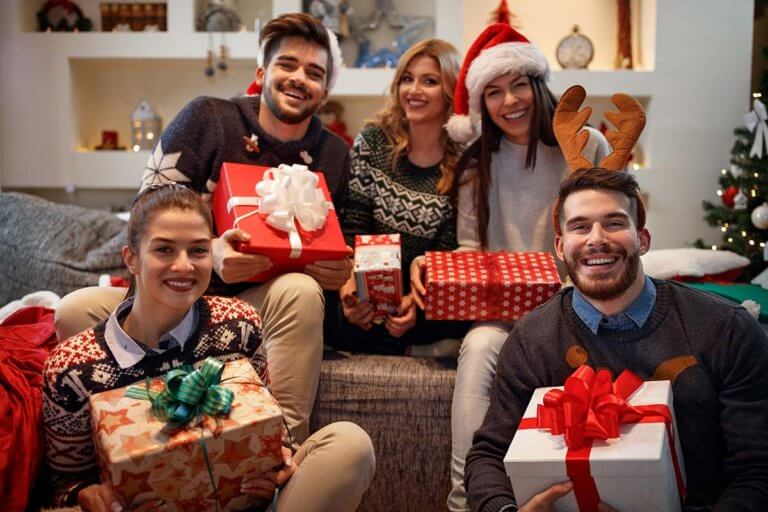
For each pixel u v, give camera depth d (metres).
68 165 4.10
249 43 4.04
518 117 2.39
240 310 1.71
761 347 1.59
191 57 4.04
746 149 3.66
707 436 1.60
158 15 4.16
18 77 4.07
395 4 4.30
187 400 1.42
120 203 4.36
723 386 1.59
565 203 1.70
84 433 1.55
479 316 2.15
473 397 2.04
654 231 4.06
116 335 1.58
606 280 1.63
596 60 4.36
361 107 4.36
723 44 4.00
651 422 1.48
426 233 2.54
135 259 1.59
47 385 1.54
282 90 2.29
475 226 2.46
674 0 3.98
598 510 1.46
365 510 2.25
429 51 2.61
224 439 1.42
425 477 2.22
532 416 1.61
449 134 2.54
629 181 1.68
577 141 2.06
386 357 2.42
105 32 4.12
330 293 2.52
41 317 2.29
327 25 4.07
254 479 1.52
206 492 1.45
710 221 3.84
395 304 2.31
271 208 2.05
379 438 2.23
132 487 1.38
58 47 4.05
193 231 1.56
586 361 1.69
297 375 2.00
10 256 2.82
